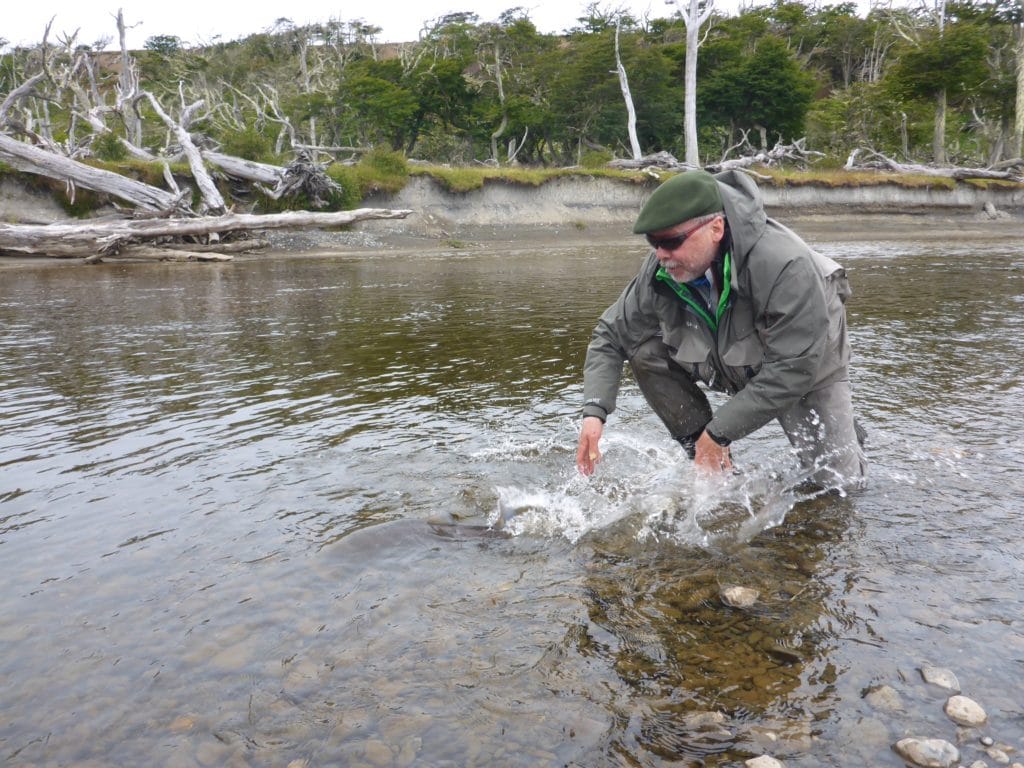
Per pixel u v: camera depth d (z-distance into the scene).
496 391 4.66
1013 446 3.39
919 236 27.11
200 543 2.55
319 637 1.99
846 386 2.93
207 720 1.67
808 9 71.88
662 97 46.72
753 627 2.02
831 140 48.88
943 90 39.28
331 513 2.79
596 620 2.06
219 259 17.94
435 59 47.81
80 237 17.78
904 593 2.16
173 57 60.91
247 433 3.81
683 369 2.99
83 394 4.74
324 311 8.80
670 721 1.66
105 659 1.90
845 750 1.55
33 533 2.65
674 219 2.42
